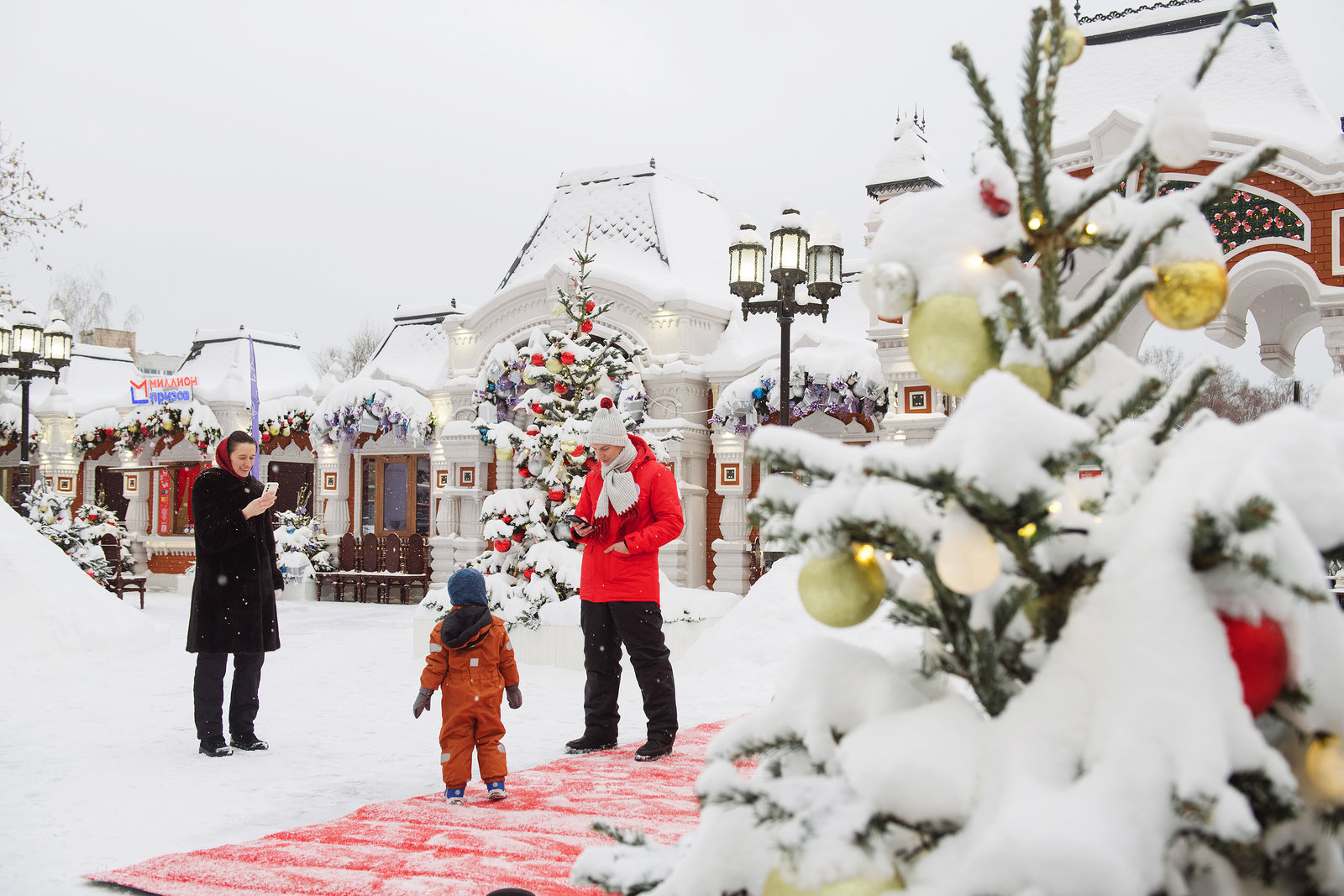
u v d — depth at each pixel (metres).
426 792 4.89
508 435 10.13
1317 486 1.21
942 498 1.34
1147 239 1.34
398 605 19.19
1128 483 1.41
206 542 5.80
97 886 3.40
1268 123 11.10
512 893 1.82
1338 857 1.24
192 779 5.19
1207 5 11.98
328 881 3.26
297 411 20.98
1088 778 1.12
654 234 17.64
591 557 5.88
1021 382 1.25
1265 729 1.31
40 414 23.47
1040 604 1.35
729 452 15.59
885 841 1.27
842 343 14.67
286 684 8.88
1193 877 1.25
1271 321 14.16
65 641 10.29
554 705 7.59
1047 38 1.36
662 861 1.55
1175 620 1.16
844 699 1.40
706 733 6.39
